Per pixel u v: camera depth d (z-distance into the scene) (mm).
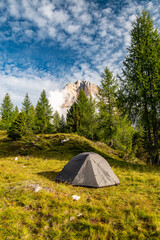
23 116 23969
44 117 39250
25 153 18031
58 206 4199
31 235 3127
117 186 6301
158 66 10641
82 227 3361
